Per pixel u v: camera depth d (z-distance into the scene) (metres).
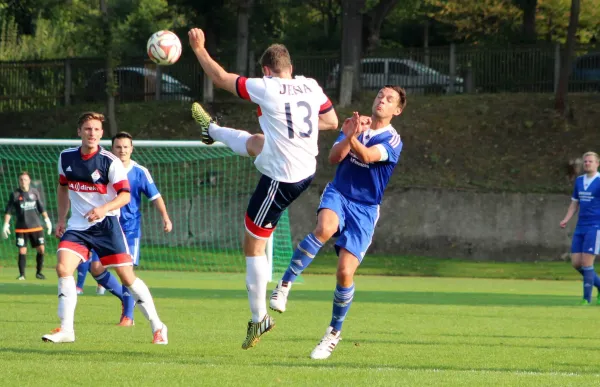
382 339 17.19
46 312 21.30
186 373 11.84
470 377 11.98
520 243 47.53
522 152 52.78
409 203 48.69
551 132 53.84
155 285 33.66
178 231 48.75
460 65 60.12
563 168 51.06
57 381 10.99
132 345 15.16
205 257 46.25
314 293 30.52
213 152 49.91
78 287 27.94
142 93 62.72
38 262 34.91
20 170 50.97
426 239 48.44
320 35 81.88
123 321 19.06
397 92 14.53
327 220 13.86
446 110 56.97
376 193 14.29
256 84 12.85
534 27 65.94
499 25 73.25
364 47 64.12
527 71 59.22
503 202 47.72
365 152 13.68
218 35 66.31
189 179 50.62
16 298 25.61
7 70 63.59
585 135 53.16
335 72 59.72
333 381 11.36
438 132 55.03
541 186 49.50
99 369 12.03
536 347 16.16
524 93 58.44
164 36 15.35
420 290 33.47
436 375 12.12
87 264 27.84
